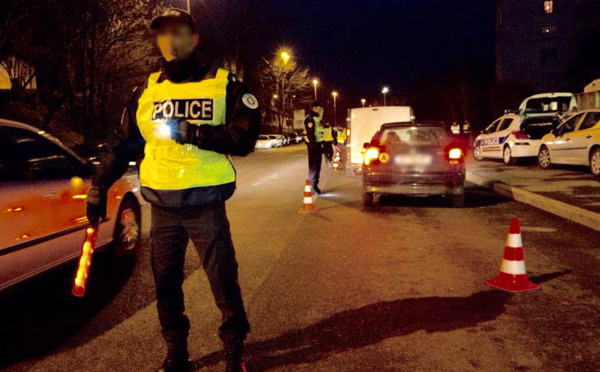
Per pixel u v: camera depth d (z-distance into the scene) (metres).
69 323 4.17
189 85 2.76
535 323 3.87
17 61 19.73
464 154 8.93
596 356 3.31
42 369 3.37
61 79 19.47
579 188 10.48
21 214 4.17
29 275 4.34
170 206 2.78
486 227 7.51
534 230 7.24
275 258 5.98
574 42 49.59
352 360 3.33
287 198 11.12
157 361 3.44
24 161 4.44
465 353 3.38
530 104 18.80
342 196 11.17
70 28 18.11
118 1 18.45
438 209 9.20
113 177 2.97
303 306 4.36
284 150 42.19
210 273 2.91
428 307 4.25
